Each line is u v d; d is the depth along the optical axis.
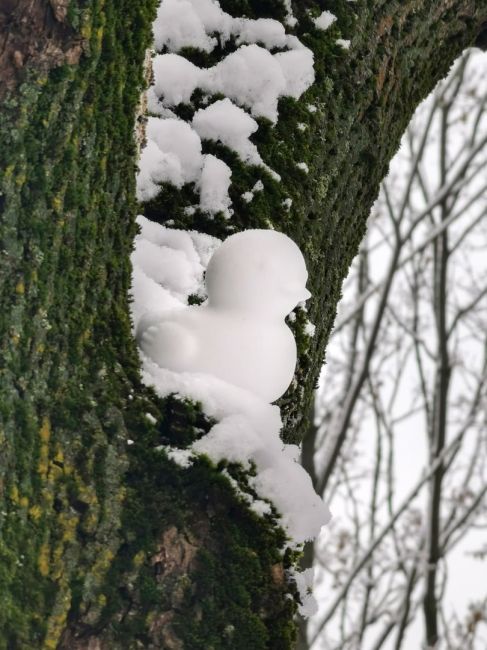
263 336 1.42
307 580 1.51
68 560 1.27
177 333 1.38
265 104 1.71
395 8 1.92
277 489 1.37
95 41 1.29
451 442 5.54
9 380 1.24
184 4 1.75
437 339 5.72
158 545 1.31
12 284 1.24
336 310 1.94
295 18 1.79
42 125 1.26
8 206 1.24
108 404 1.31
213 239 1.63
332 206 1.83
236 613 1.33
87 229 1.30
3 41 1.25
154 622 1.30
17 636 1.24
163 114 1.68
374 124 1.90
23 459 1.25
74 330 1.30
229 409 1.38
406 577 6.31
